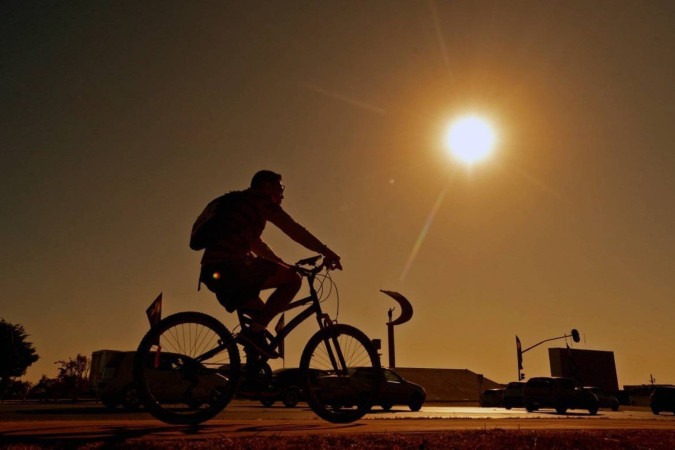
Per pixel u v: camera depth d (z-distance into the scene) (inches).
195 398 165.5
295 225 174.2
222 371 168.7
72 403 1009.5
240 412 605.6
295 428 167.0
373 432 166.6
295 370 194.4
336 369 188.5
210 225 167.3
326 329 186.9
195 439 133.8
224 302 167.2
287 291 173.5
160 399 163.3
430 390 1863.9
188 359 166.7
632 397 2394.2
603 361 2420.0
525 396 1062.4
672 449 186.1
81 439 126.6
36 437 128.5
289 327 178.4
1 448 118.0
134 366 161.5
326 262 179.8
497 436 174.4
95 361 778.8
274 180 179.0
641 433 210.2
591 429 222.1
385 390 805.9
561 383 1034.7
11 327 1755.7
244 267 165.5
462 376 2113.7
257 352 171.0
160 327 164.9
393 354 1959.9
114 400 660.1
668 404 1184.2
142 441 127.2
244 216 168.7
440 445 155.6
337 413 186.5
